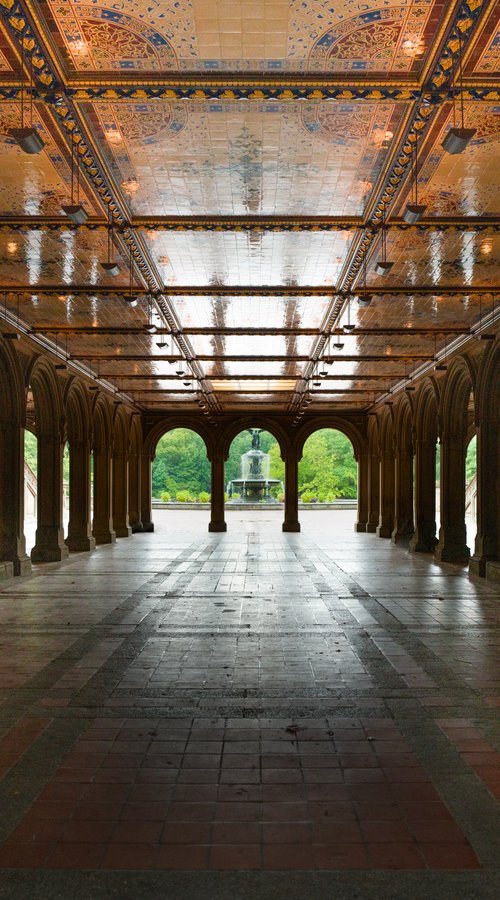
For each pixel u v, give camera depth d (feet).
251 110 22.98
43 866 13.10
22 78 21.06
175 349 62.34
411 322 52.49
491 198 30.12
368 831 14.38
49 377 63.00
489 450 53.57
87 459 76.84
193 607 40.24
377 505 104.73
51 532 66.18
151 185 29.09
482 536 54.08
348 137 24.86
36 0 17.61
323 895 12.22
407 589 47.50
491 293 43.62
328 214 32.04
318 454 209.26
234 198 30.37
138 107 22.81
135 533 102.94
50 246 36.09
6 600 42.73
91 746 18.90
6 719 21.02
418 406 75.51
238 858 13.37
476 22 18.33
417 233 33.86
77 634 32.81
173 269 40.29
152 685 24.49
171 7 17.84
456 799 15.81
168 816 15.01
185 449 231.71
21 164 26.89
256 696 23.26
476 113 22.99
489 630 33.94
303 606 40.65
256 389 88.69
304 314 50.44
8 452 53.67
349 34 19.06
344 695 23.40
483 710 21.90
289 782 16.70
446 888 12.43
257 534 100.17
